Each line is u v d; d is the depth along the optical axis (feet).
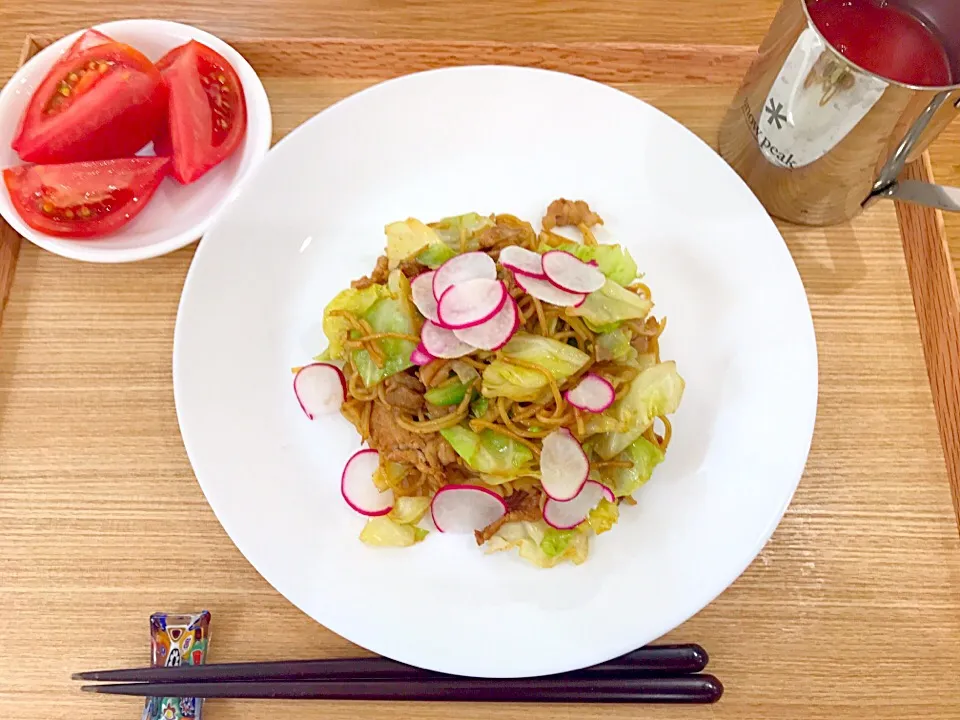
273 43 1.12
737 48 1.14
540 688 0.83
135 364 1.01
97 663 0.88
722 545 0.87
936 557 0.94
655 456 0.90
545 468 0.86
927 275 1.05
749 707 0.88
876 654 0.90
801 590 0.92
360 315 0.94
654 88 1.17
